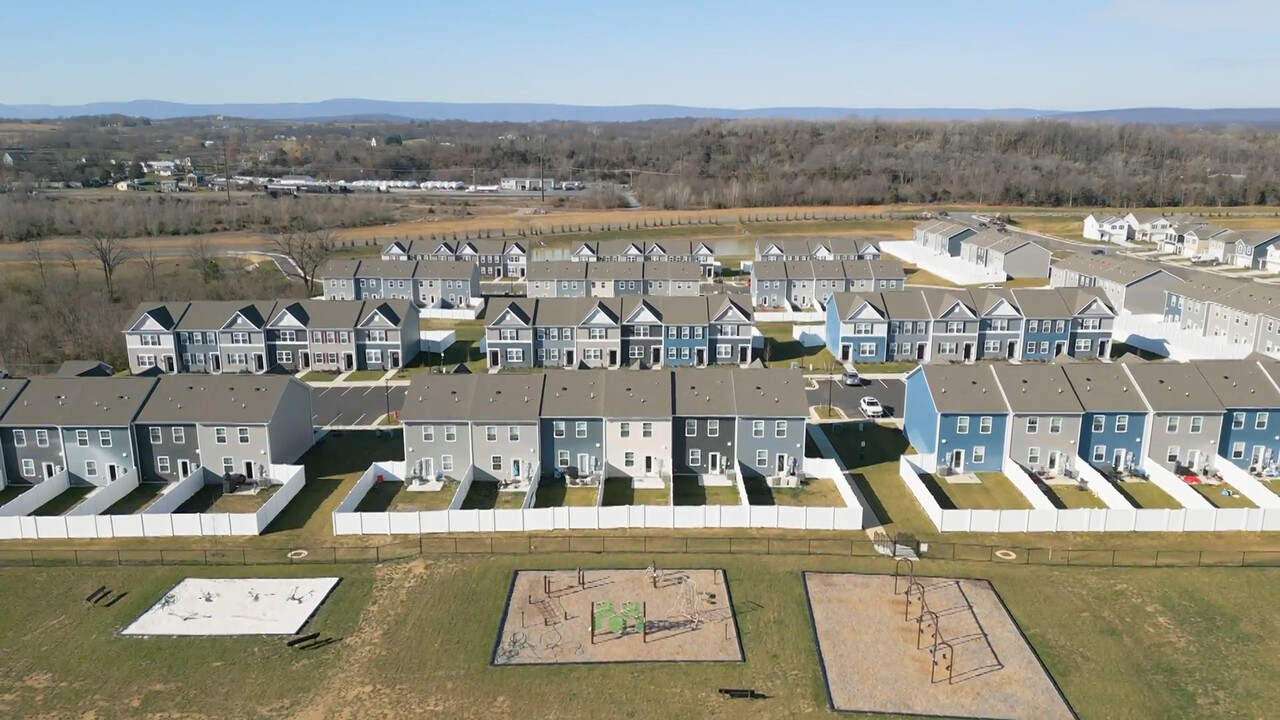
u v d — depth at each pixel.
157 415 61.25
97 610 45.16
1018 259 132.50
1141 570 47.91
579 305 92.38
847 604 45.09
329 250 156.00
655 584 46.94
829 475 61.34
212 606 45.41
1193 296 100.00
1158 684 38.91
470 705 37.81
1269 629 42.66
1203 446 61.44
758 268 120.19
